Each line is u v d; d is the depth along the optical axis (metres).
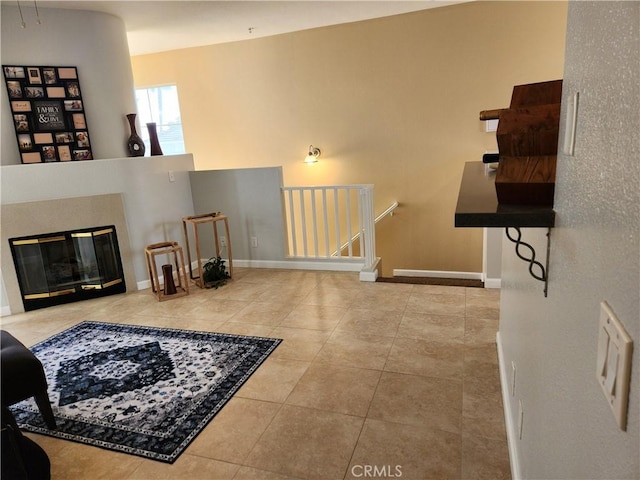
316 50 6.11
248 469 1.91
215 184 4.88
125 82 4.65
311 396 2.40
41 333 3.47
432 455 1.92
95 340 3.28
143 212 4.41
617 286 0.49
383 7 5.14
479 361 2.64
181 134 7.15
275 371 2.68
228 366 2.77
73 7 4.15
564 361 0.79
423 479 1.79
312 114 6.36
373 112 6.07
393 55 5.79
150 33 5.43
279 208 4.70
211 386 2.56
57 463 2.00
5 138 4.08
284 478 1.85
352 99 6.11
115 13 4.45
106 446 2.10
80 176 4.04
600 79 0.57
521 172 0.94
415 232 6.25
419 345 2.88
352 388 2.45
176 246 4.18
